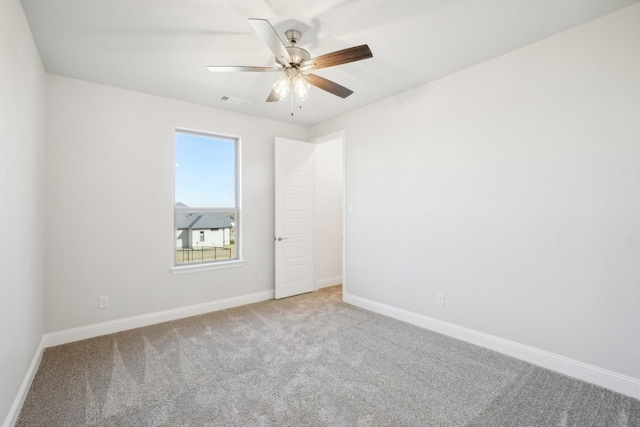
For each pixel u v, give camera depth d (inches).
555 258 91.7
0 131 60.6
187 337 117.0
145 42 92.4
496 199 104.2
